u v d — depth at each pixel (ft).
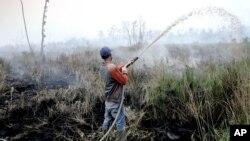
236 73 16.46
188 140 14.76
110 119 14.62
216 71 17.74
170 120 16.83
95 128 16.44
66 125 16.69
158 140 14.99
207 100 15.89
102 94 20.01
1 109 18.54
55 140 15.19
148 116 17.28
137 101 19.47
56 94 20.95
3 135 15.61
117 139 14.75
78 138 15.30
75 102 19.60
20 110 18.58
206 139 14.08
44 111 18.56
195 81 17.53
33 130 16.12
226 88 16.42
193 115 15.92
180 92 17.13
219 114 15.80
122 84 13.87
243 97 13.84
